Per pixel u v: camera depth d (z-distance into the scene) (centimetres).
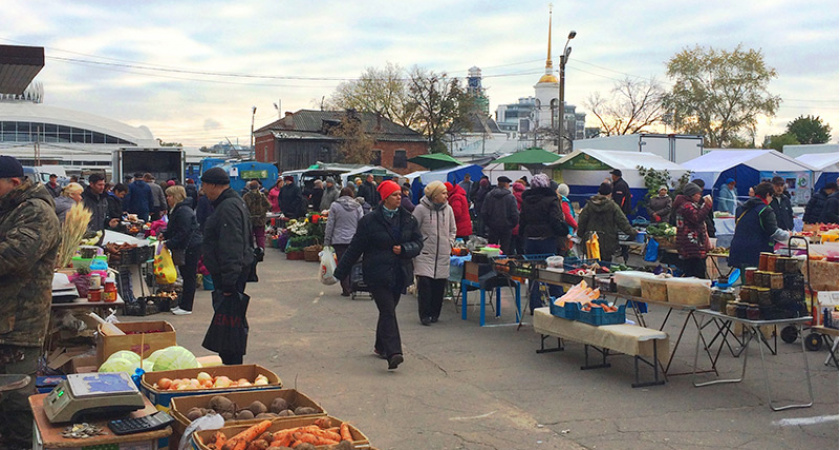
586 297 766
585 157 2192
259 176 3241
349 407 625
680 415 606
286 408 427
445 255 972
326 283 939
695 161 2300
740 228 935
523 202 1061
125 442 360
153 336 534
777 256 647
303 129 5894
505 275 959
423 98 6075
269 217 2155
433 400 647
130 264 1021
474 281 998
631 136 2797
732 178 2116
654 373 732
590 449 529
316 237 1738
